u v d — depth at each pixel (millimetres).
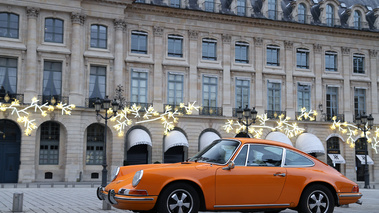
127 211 12766
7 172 36656
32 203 15828
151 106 41281
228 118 43469
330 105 48344
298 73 47031
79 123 38094
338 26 49031
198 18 43719
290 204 9711
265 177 9555
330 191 10047
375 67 50281
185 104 42750
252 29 45688
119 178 10367
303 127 46406
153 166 10859
